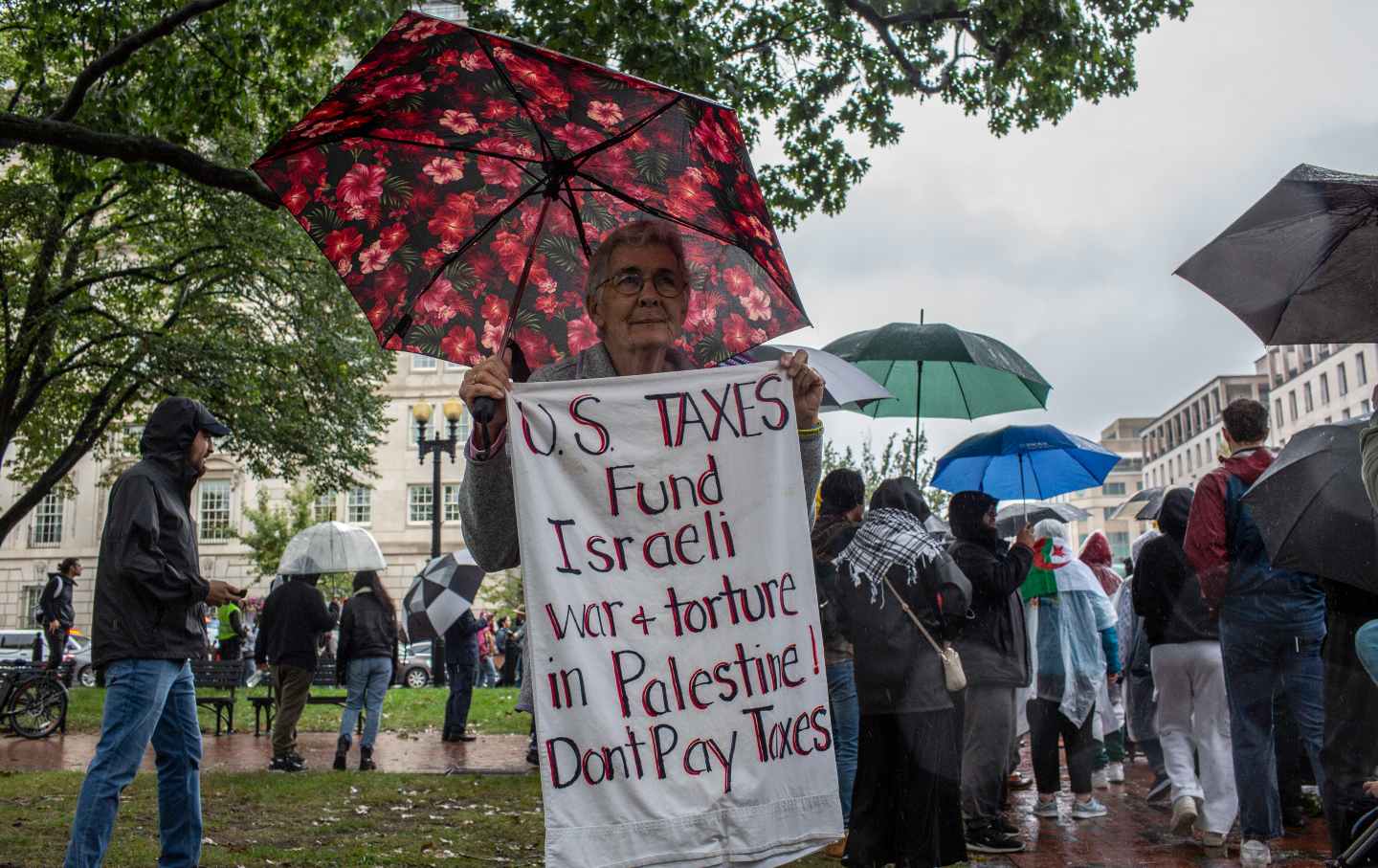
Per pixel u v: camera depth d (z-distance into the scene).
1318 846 3.76
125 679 4.34
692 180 3.03
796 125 9.17
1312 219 3.11
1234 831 4.40
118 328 23.58
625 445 2.67
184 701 4.62
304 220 3.20
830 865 4.26
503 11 9.22
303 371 24.33
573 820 2.44
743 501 2.69
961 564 3.82
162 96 12.01
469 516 2.78
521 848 6.15
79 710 15.79
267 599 10.05
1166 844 4.55
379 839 6.42
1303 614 3.56
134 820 6.84
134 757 4.38
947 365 4.70
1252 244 3.24
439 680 24.09
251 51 11.98
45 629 14.88
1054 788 5.02
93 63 10.39
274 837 6.48
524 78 2.82
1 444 22.92
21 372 22.98
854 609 3.60
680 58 8.57
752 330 3.27
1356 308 3.22
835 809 2.59
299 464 25.52
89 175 13.02
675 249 2.96
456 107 2.96
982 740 3.91
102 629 4.36
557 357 3.35
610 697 2.52
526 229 3.32
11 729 12.87
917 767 3.51
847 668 4.02
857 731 3.99
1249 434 3.74
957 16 7.60
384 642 10.10
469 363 3.34
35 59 12.81
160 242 24.59
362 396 25.30
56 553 48.84
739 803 2.53
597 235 3.33
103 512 49.06
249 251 22.66
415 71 2.82
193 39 12.23
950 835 3.56
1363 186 2.93
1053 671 4.93
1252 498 3.49
